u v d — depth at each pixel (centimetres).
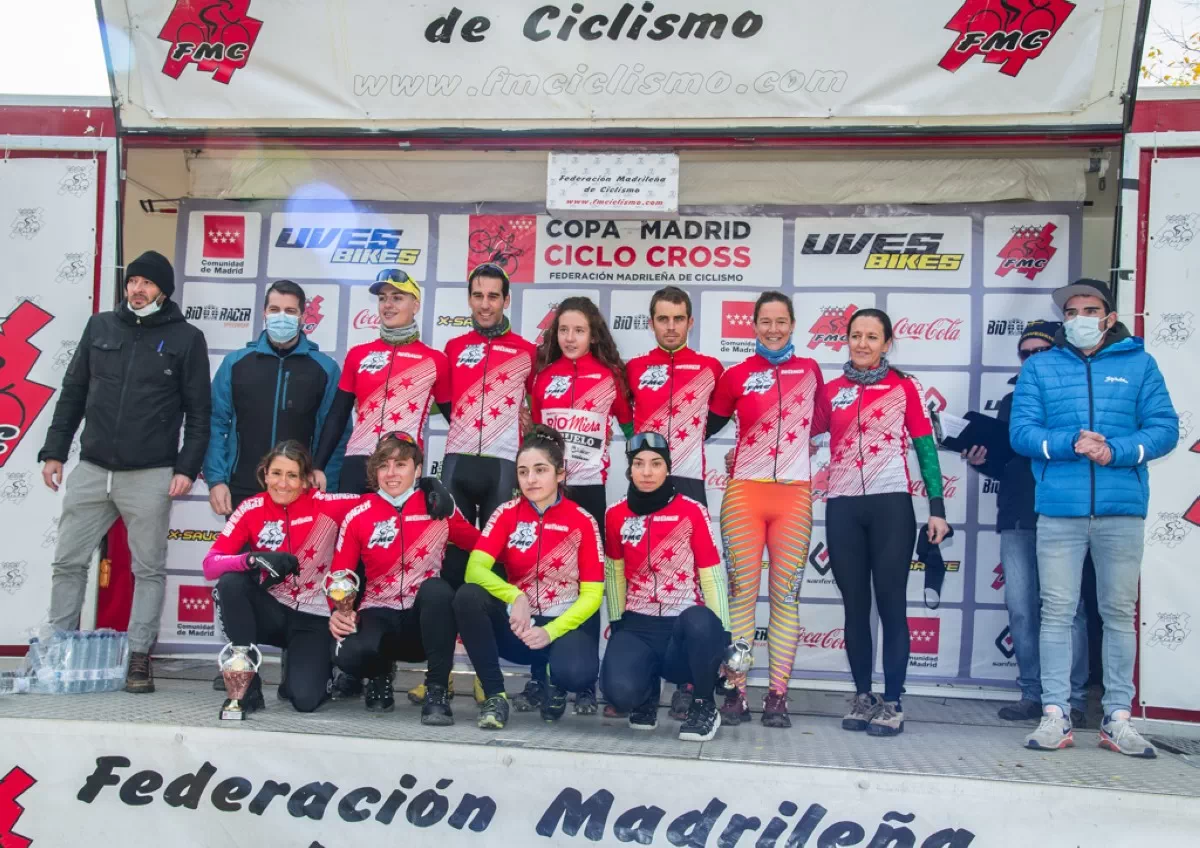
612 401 407
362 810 303
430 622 339
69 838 310
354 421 446
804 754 311
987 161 467
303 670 358
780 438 386
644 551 354
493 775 298
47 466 411
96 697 365
